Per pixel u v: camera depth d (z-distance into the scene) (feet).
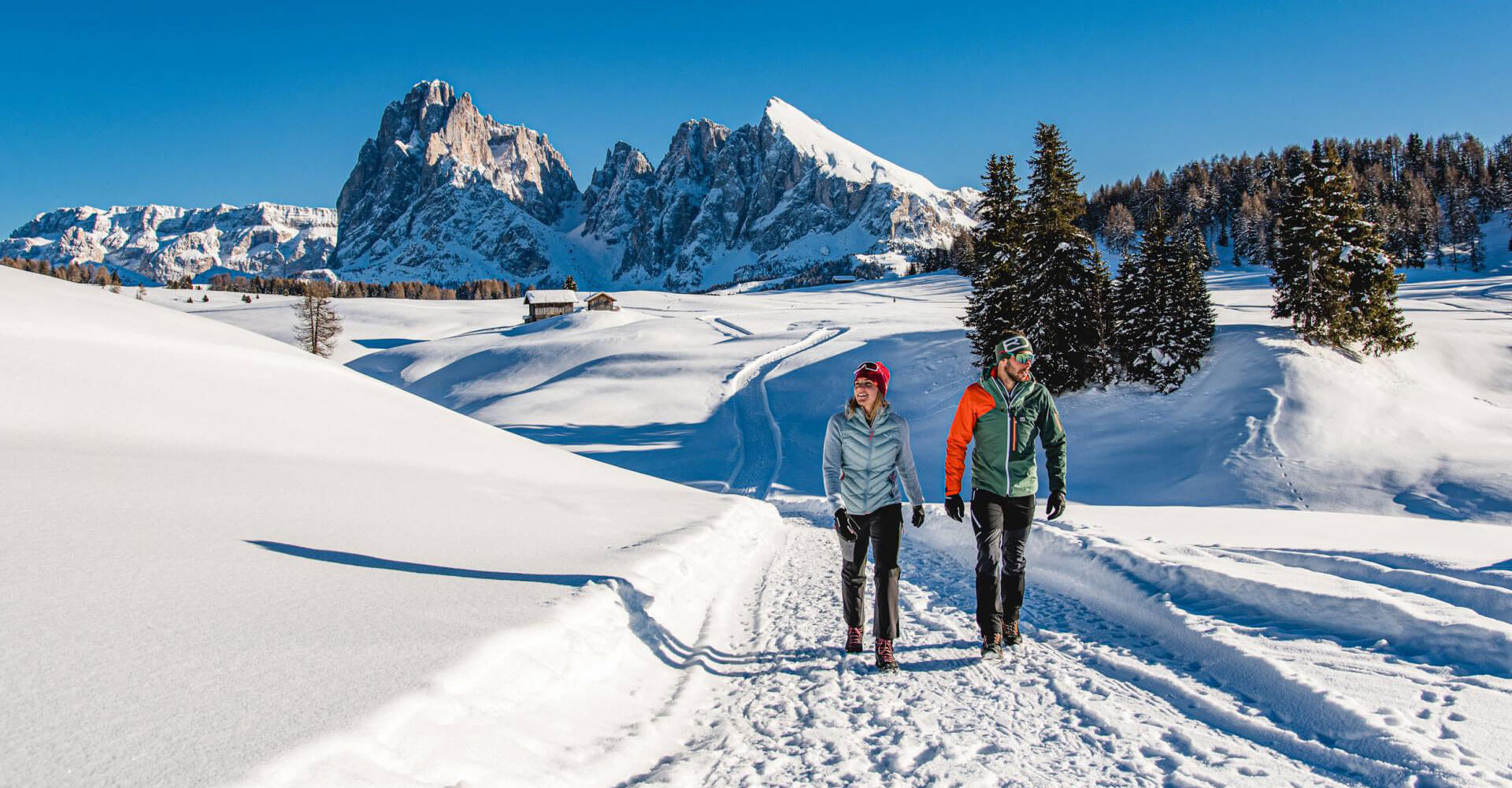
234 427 29.14
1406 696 10.21
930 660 14.85
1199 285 118.32
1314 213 114.73
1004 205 121.90
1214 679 12.37
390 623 11.14
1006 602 15.26
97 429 24.53
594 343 231.71
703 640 16.55
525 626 11.68
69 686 7.87
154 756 6.55
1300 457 87.71
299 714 7.69
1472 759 8.30
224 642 9.65
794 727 11.39
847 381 160.04
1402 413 96.73
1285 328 122.72
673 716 11.83
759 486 95.55
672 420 149.28
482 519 22.93
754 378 177.58
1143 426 108.27
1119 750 9.87
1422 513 73.20
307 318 245.04
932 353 163.94
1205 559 18.69
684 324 268.62
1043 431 15.35
